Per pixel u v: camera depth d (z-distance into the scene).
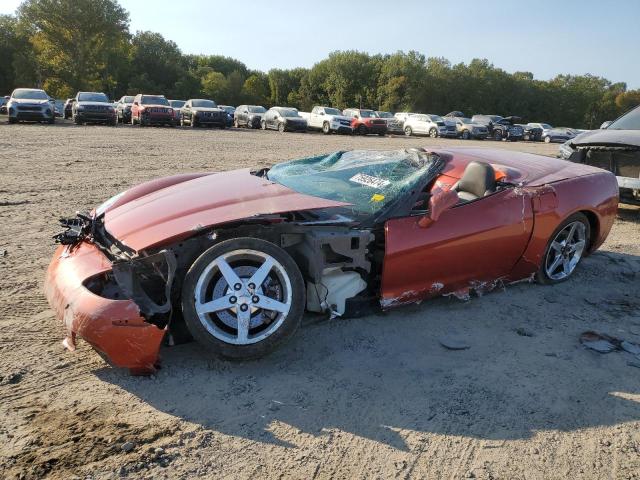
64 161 11.23
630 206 8.38
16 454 2.24
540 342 3.49
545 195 4.16
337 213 3.66
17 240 5.27
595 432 2.56
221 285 2.96
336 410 2.66
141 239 2.99
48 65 58.81
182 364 3.03
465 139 35.19
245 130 29.44
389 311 3.85
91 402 2.64
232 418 2.56
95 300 2.71
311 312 3.70
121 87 71.25
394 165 4.16
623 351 3.39
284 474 2.20
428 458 2.34
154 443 2.35
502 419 2.64
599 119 83.06
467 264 3.81
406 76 66.19
